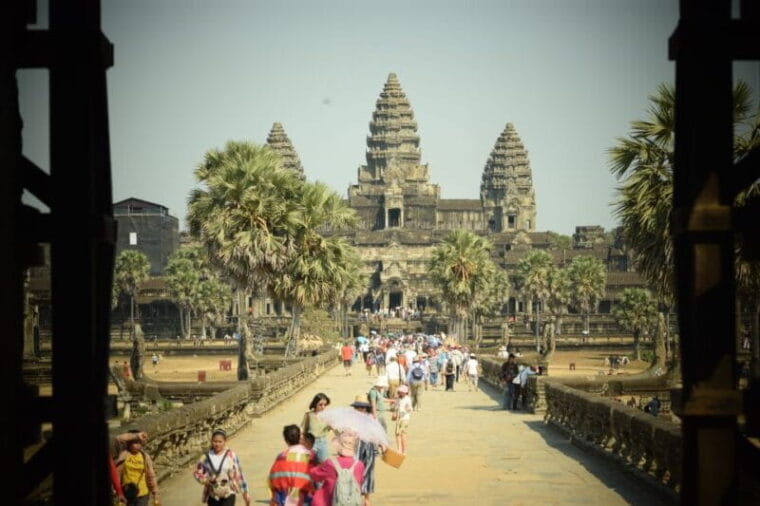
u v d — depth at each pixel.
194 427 24.89
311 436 15.64
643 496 19.38
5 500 7.47
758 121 14.70
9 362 7.61
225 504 14.19
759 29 8.03
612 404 25.20
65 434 8.01
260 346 71.50
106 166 8.49
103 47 8.26
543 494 20.02
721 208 7.99
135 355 44.88
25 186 8.08
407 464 24.83
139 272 171.12
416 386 42.00
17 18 7.99
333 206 62.03
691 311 8.14
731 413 7.99
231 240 52.62
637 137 35.12
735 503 8.11
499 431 33.22
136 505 14.07
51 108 8.05
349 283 67.06
